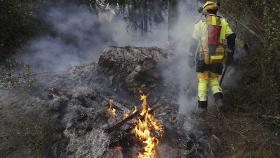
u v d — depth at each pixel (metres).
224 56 5.09
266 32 5.30
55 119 5.53
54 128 5.43
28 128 5.46
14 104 6.08
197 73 5.26
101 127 5.02
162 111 5.34
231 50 5.12
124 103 5.80
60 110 5.65
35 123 5.50
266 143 4.72
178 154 4.64
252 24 5.94
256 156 4.60
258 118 5.12
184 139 4.82
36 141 5.26
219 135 4.95
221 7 6.27
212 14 5.20
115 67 6.24
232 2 6.23
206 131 5.02
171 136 4.88
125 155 4.66
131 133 4.87
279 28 5.20
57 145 5.17
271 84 5.09
